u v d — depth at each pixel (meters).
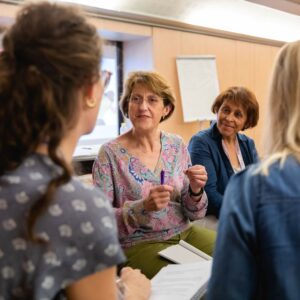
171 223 1.59
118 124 3.21
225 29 3.49
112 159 1.55
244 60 3.81
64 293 0.57
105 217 0.57
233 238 0.62
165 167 1.62
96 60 0.60
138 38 2.99
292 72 0.67
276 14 3.75
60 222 0.53
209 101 3.33
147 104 1.57
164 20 2.96
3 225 0.53
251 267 0.62
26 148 0.56
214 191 1.95
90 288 0.56
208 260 1.32
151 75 1.60
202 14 3.17
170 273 1.20
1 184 0.55
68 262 0.54
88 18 0.62
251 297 0.63
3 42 0.58
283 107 0.69
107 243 0.55
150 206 1.40
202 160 2.00
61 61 0.55
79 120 0.62
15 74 0.55
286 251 0.59
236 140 2.16
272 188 0.62
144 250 1.46
